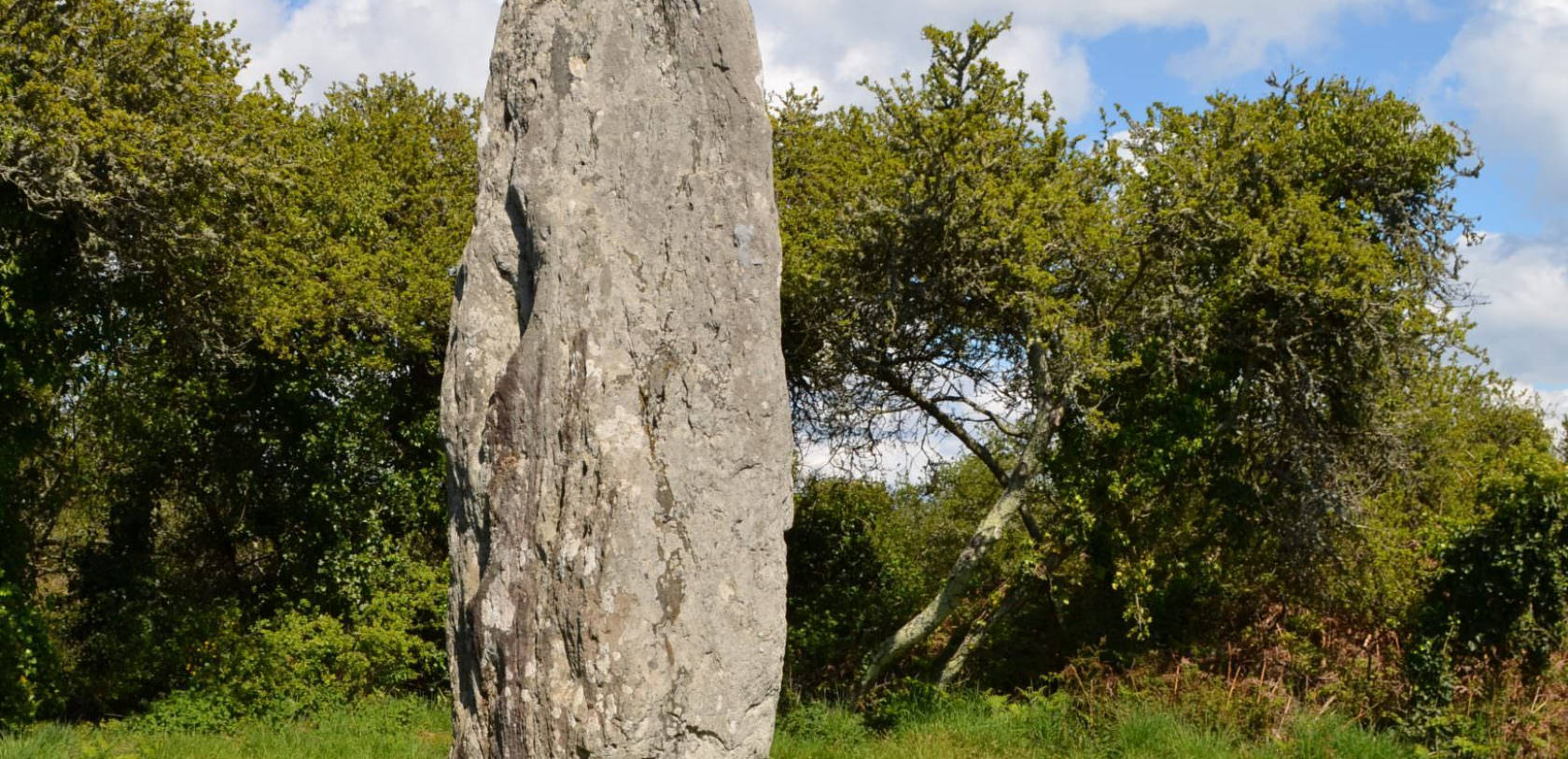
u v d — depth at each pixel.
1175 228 13.49
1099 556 13.94
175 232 12.31
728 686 5.18
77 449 14.82
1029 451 13.52
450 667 5.26
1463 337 13.59
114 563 14.70
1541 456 12.52
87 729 12.09
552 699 4.86
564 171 5.30
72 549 15.52
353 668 13.73
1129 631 13.38
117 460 15.34
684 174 5.45
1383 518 14.96
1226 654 13.53
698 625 5.11
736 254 5.45
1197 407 13.47
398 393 16.19
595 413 5.04
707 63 5.57
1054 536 13.94
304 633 14.02
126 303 13.62
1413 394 14.66
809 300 14.32
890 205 12.96
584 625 4.86
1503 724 11.28
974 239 12.83
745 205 5.52
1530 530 12.01
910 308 13.88
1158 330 13.59
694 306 5.34
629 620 4.91
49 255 12.52
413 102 18.27
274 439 15.19
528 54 5.49
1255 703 11.48
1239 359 14.12
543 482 5.03
